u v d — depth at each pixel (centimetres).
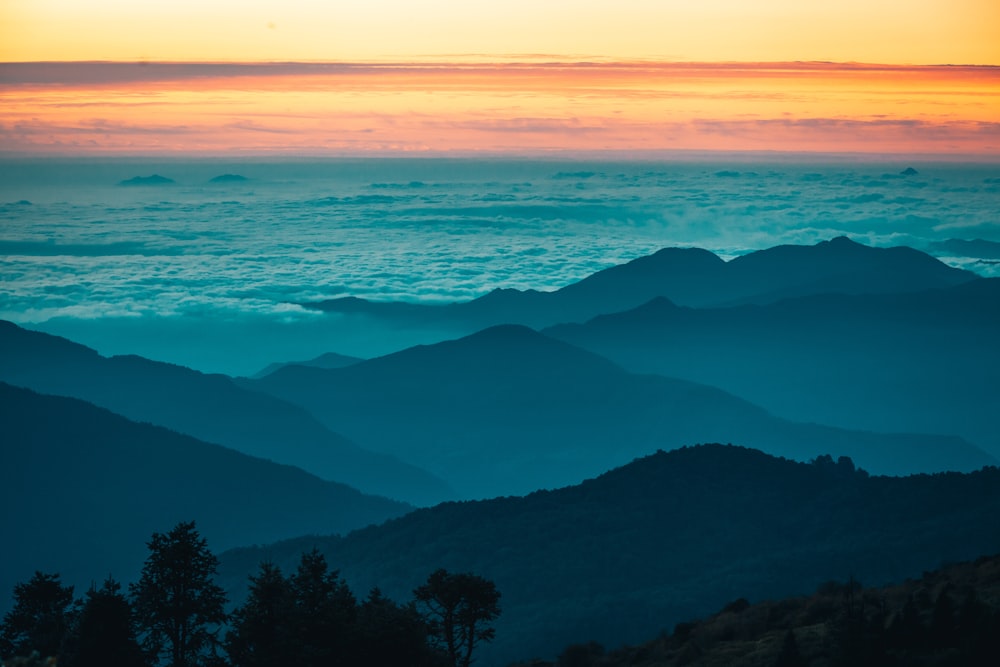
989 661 4872
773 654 5397
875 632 5219
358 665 5903
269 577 6138
